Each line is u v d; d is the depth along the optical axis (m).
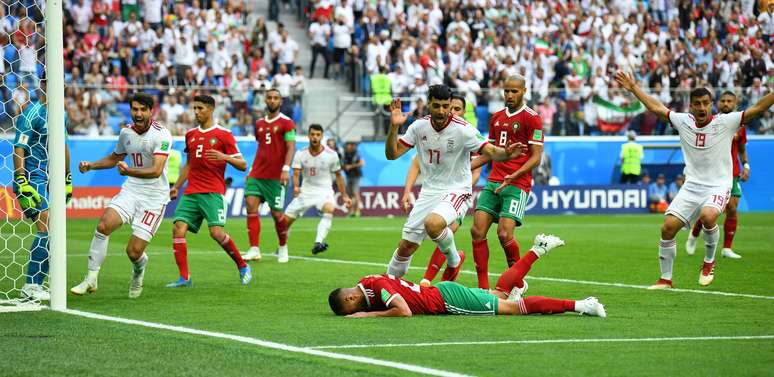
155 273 18.72
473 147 13.91
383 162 43.84
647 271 19.30
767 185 46.97
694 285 16.89
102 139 39.47
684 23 50.66
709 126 15.64
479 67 45.16
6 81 34.66
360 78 45.66
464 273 18.98
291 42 44.62
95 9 42.31
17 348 10.14
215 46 43.28
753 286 16.70
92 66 40.41
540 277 18.19
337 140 43.41
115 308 13.60
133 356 9.68
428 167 14.20
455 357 9.65
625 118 45.75
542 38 47.72
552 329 11.45
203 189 16.64
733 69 47.69
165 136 15.05
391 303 12.40
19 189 14.81
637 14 50.09
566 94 45.06
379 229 32.81
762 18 49.38
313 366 9.14
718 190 15.74
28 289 14.91
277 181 21.52
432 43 45.19
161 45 42.41
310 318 12.49
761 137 46.81
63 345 10.32
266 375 8.73
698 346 10.38
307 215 41.75
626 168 44.62
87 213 38.97
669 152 46.06
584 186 44.03
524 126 15.05
